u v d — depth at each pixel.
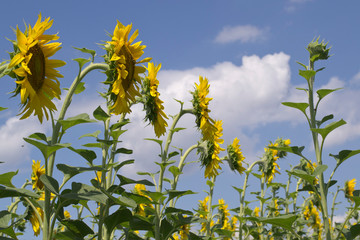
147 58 1.79
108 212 1.64
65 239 1.61
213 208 2.56
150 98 1.91
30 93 1.42
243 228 2.74
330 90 1.64
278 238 3.47
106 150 1.75
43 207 1.50
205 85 2.22
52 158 1.44
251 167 3.10
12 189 1.37
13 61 1.39
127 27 1.69
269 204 3.49
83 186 1.44
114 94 1.65
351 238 1.61
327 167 1.58
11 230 1.45
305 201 3.67
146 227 1.78
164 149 1.97
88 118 1.48
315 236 3.82
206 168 2.38
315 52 1.71
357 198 1.59
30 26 1.44
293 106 1.68
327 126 1.60
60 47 1.50
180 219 1.82
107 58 1.63
